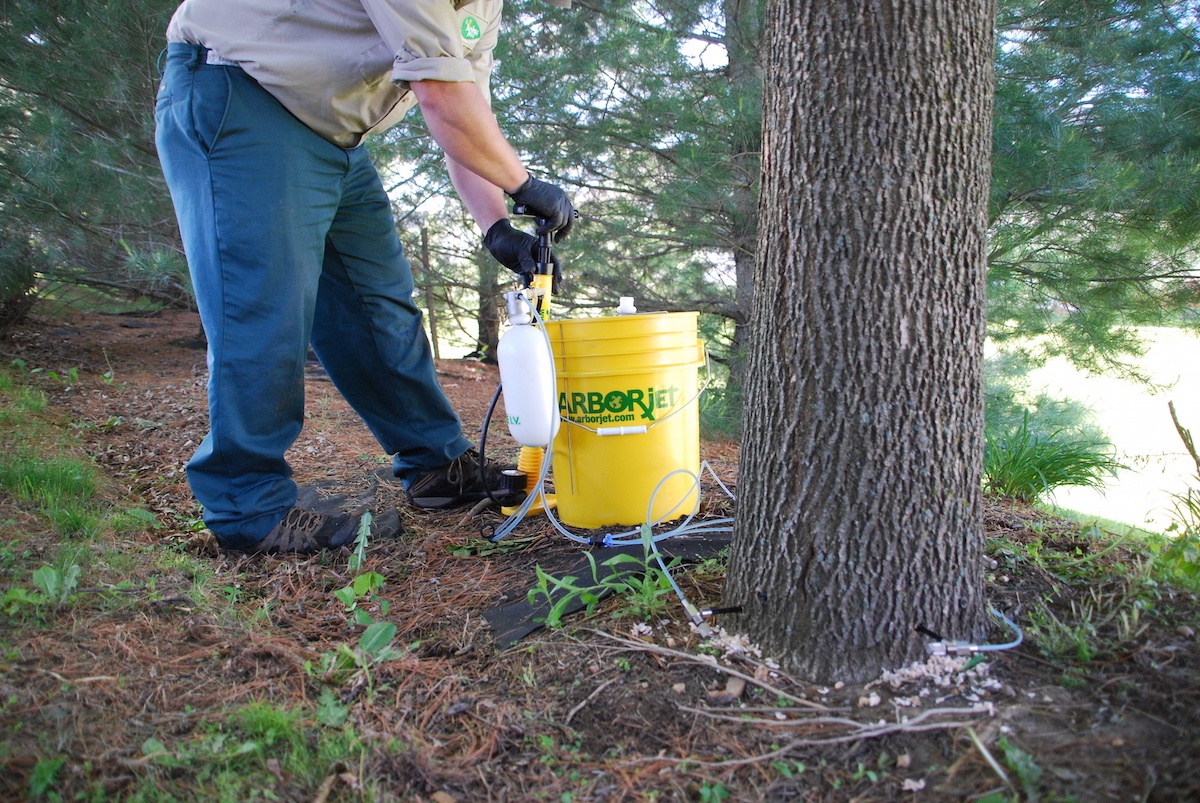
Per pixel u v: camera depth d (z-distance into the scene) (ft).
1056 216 14.87
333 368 9.06
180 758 4.41
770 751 4.57
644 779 4.44
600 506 8.09
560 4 8.32
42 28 14.73
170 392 15.49
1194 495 7.95
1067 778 4.03
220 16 7.09
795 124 5.21
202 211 7.20
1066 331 17.31
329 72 7.16
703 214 18.21
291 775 4.43
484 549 8.08
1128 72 14.16
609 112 17.54
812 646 5.30
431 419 9.33
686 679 5.26
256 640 5.90
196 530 8.37
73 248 16.75
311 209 7.58
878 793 4.18
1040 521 8.45
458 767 4.58
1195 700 4.48
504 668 5.64
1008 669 5.07
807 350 5.26
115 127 16.20
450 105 6.77
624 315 7.74
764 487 5.56
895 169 5.02
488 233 8.39
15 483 8.14
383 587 7.32
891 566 5.19
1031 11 14.82
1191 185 13.26
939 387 5.18
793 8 5.15
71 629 5.63
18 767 4.21
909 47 4.94
